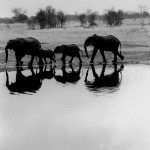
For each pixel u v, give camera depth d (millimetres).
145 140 9188
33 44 23891
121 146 8789
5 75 19562
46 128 10055
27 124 10453
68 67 23281
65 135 9547
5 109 12070
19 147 8750
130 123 10484
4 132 9758
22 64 24406
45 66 23828
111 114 11445
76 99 13508
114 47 25797
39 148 8672
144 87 15797
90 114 11414
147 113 11562
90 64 24844
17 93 14711
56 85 16531
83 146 8766
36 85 16531
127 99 13492
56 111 11781
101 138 9320
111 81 17391
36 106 12477
